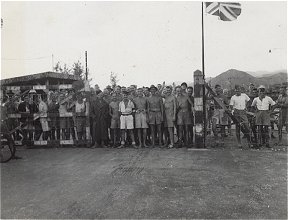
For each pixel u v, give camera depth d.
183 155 7.55
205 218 3.89
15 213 4.22
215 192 4.83
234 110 8.38
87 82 9.31
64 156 7.95
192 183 5.29
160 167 6.41
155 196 4.70
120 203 4.45
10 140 7.67
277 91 10.98
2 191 5.15
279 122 8.86
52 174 6.16
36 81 16.88
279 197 4.57
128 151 8.30
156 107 8.75
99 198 4.69
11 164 7.17
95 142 9.23
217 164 6.57
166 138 9.00
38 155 8.22
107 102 9.36
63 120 9.47
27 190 5.18
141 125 8.84
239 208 4.19
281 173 5.80
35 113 9.38
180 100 8.61
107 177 5.80
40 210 4.30
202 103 8.27
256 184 5.18
